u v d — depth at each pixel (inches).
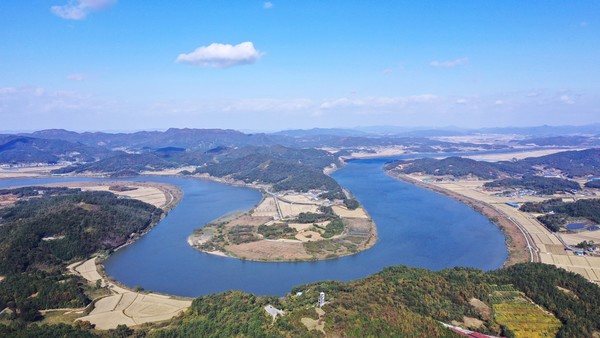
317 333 5797.2
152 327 6963.6
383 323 6018.7
